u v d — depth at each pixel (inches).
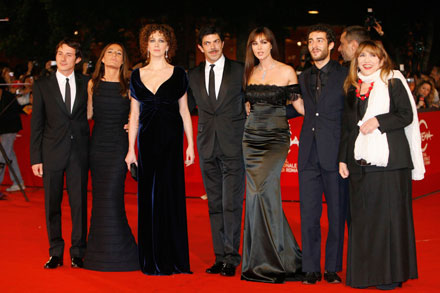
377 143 206.4
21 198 391.9
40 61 653.3
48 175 239.3
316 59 217.2
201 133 234.4
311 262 218.5
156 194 231.5
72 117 239.0
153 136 232.8
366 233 209.6
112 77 239.3
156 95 231.6
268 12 656.4
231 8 639.1
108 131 238.5
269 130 222.1
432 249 256.4
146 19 696.4
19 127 405.1
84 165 241.4
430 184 387.9
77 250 241.1
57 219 241.8
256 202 220.8
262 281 218.8
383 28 718.5
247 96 225.5
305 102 221.6
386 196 208.2
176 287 213.2
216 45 229.3
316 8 690.8
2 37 709.3
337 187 217.6
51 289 211.5
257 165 221.6
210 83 231.1
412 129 211.0
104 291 208.8
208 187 235.9
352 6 722.8
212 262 247.1
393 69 212.1
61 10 635.5
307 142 220.4
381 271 207.2
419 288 209.5
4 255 256.2
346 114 213.8
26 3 687.7
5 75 501.4
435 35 796.6
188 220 323.0
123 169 239.8
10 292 208.4
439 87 530.6
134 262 237.1
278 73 223.5
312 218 219.5
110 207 237.3
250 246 223.3
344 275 227.0
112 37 649.6
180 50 659.4
